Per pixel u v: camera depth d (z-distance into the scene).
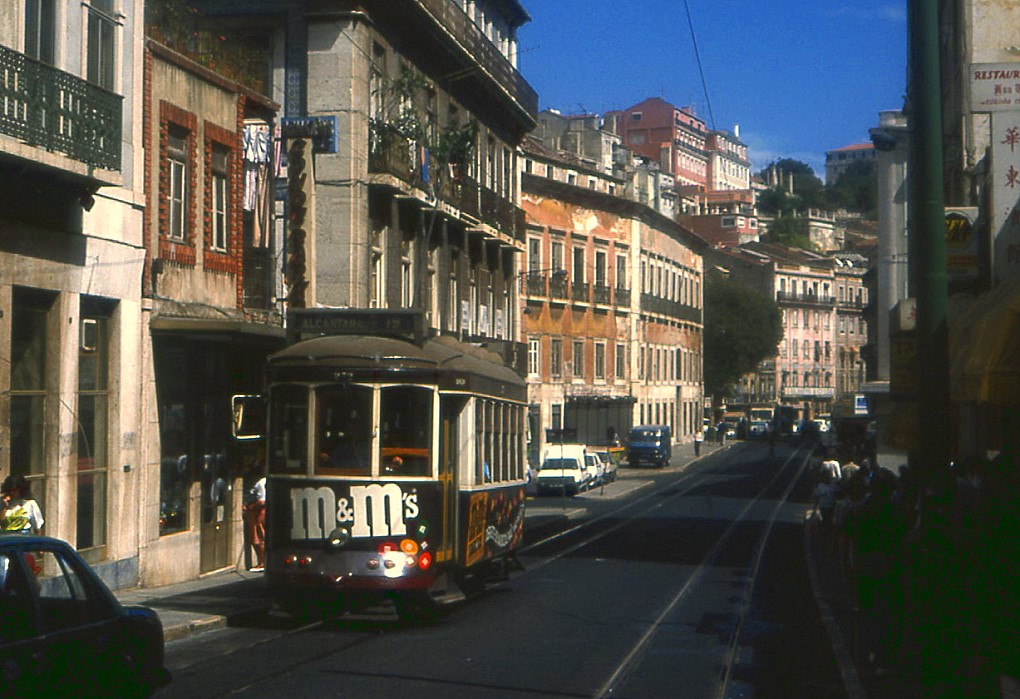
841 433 59.75
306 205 27.64
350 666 13.37
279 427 16.64
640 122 171.88
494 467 19.86
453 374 17.31
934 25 9.82
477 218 40.16
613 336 77.19
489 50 41.69
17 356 17.50
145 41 20.62
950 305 19.38
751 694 12.26
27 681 7.84
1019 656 11.89
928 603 10.15
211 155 23.25
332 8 30.89
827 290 140.38
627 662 14.08
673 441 92.38
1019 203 19.73
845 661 13.95
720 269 120.62
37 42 17.48
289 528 16.41
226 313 23.56
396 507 16.34
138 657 9.32
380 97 32.91
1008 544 14.50
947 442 9.74
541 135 87.38
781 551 30.88
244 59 26.20
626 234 78.62
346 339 17.09
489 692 11.95
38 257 17.64
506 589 21.91
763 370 130.12
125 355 19.98
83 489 19.03
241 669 13.13
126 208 20.02
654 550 31.00
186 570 22.16
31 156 16.14
